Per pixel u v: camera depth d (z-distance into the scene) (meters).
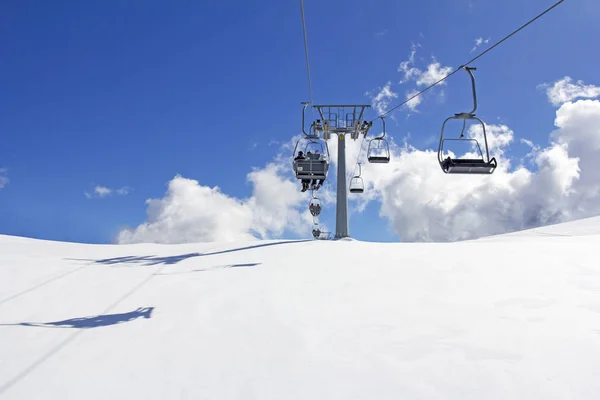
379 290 7.26
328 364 4.50
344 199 18.58
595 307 5.85
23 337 5.60
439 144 10.12
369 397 3.83
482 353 4.55
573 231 21.16
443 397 3.78
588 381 3.88
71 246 15.48
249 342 5.17
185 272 9.48
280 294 7.21
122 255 12.67
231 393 4.00
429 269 8.82
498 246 12.27
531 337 4.90
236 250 12.84
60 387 4.20
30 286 8.35
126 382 4.27
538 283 7.29
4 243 15.55
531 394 3.74
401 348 4.79
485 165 9.76
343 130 18.56
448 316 5.77
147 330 5.74
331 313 6.12
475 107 9.70
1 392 4.12
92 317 6.40
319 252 11.77
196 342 5.25
